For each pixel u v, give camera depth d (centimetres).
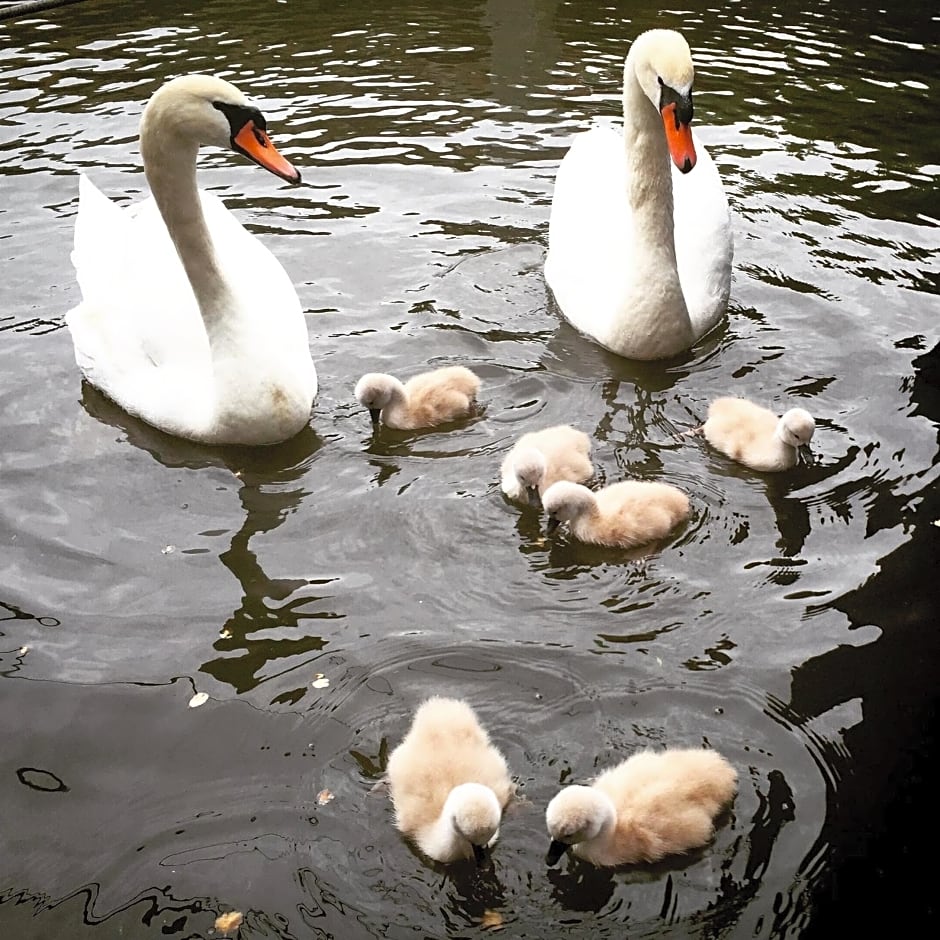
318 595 180
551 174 297
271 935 136
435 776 148
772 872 140
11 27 384
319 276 259
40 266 264
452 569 185
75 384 231
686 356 232
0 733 160
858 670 164
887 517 190
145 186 290
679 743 156
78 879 142
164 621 177
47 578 185
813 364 227
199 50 365
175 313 224
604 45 364
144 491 203
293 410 212
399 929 136
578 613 176
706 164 262
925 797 147
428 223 278
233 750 157
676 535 189
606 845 142
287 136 315
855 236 267
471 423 217
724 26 378
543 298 253
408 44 368
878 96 332
